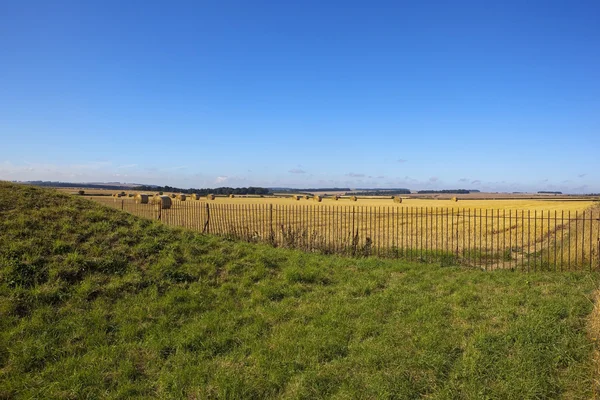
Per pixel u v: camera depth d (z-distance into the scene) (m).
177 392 4.50
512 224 22.81
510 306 6.75
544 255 12.79
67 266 7.41
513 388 4.36
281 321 6.46
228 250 9.95
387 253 12.63
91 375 4.79
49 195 10.72
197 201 58.41
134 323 6.17
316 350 5.38
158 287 7.48
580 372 4.59
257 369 4.95
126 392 4.52
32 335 5.54
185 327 6.13
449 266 10.69
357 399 4.34
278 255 10.55
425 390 4.48
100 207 10.83
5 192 10.12
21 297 6.37
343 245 12.84
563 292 7.58
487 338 5.43
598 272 9.38
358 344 5.57
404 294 7.71
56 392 4.47
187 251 9.19
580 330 5.56
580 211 27.16
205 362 5.17
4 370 4.81
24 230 8.26
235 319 6.46
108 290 7.05
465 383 4.51
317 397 4.40
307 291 8.00
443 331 5.83
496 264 12.02
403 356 5.13
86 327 5.91
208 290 7.60
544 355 4.94
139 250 8.64
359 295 7.79
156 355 5.36
